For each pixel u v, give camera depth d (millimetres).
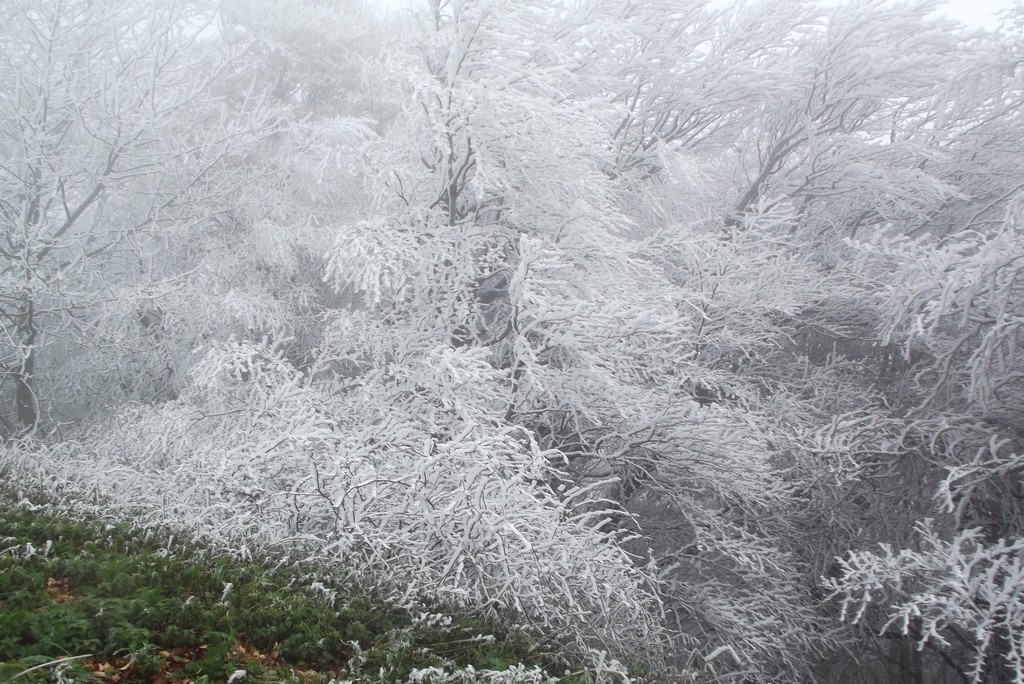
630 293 9094
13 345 9398
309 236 11156
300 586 4762
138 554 4512
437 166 9125
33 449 8500
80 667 3004
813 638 9445
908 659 11844
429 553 5695
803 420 10633
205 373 7531
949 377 9719
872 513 10273
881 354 12172
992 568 7105
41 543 4379
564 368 8727
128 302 10055
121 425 8469
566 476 8984
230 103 15602
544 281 7945
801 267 10961
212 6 11508
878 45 12117
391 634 4305
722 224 12367
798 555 10445
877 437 9773
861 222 13352
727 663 8852
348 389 9156
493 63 8695
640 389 8688
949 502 7883
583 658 5293
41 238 9688
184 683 3232
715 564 9562
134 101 10453
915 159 12750
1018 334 8609
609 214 9352
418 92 8289
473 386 7703
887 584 8219
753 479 8547
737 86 11680
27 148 10125
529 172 8977
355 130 10727
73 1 10281
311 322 11609
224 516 5668
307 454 6051
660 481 9211
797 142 12789
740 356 11336
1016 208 8289
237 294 10344
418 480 5766
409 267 8859
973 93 11727
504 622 5289
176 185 11453
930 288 8406
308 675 3709
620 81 11008
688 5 11117
